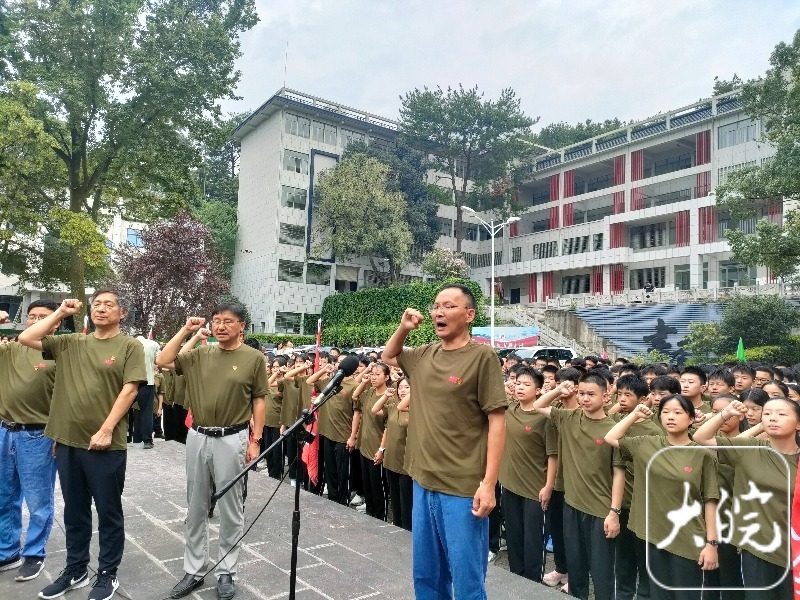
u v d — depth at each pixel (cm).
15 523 408
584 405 443
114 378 372
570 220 4147
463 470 274
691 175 3472
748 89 1892
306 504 583
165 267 2377
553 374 589
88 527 376
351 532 499
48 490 399
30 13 1839
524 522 490
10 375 402
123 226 3616
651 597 387
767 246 1747
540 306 3628
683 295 3042
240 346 411
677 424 382
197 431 389
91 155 2109
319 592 380
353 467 706
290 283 3466
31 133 1789
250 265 3619
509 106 3769
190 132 2161
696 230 3347
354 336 3025
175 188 2289
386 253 3441
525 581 418
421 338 2594
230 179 4434
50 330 372
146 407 829
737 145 3259
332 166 3612
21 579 381
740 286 2997
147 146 2081
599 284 3812
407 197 3597
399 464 573
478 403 279
